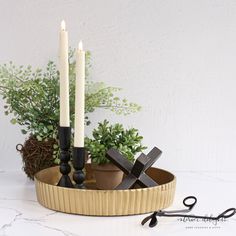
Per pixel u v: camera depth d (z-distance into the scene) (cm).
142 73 140
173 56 140
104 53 139
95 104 125
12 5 137
